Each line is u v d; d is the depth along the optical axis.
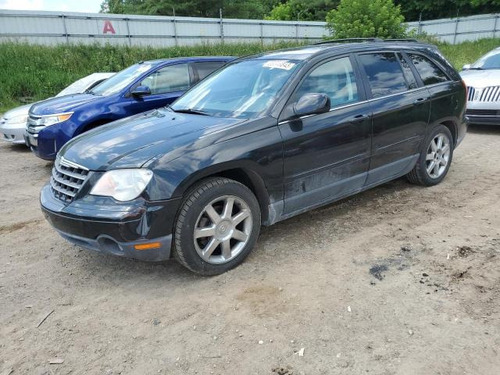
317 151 3.81
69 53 18.61
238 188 3.40
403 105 4.55
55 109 6.57
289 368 2.42
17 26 19.59
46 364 2.54
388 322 2.76
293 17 39.69
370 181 4.47
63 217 3.16
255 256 3.72
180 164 3.11
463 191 5.13
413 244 3.82
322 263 3.55
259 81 4.06
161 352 2.60
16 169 7.12
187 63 7.67
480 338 2.58
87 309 3.07
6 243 4.21
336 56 4.21
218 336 2.71
